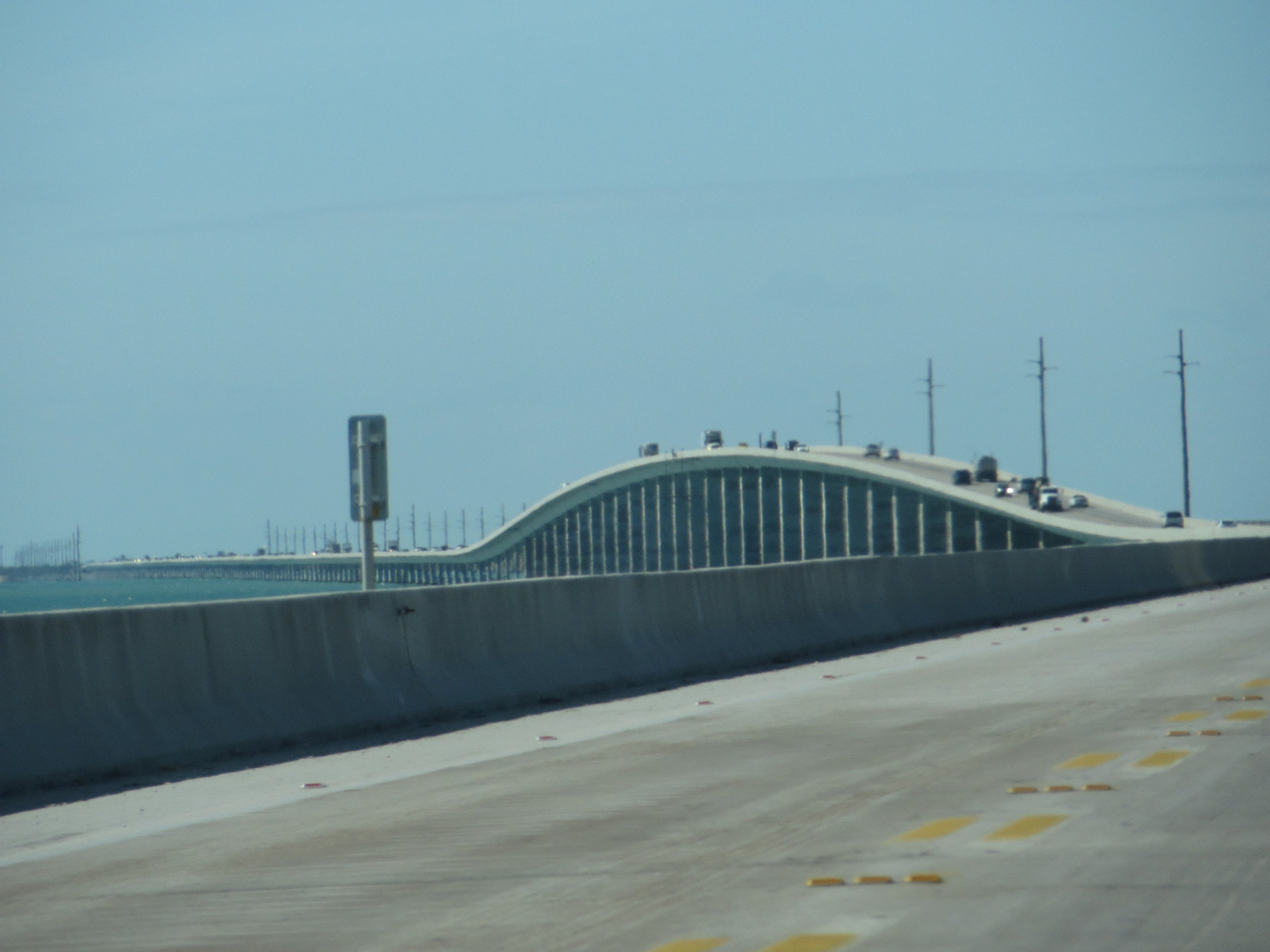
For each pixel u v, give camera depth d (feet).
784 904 83.15
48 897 97.71
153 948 82.38
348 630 180.45
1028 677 208.95
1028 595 392.27
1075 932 74.54
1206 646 249.34
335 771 149.79
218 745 159.22
